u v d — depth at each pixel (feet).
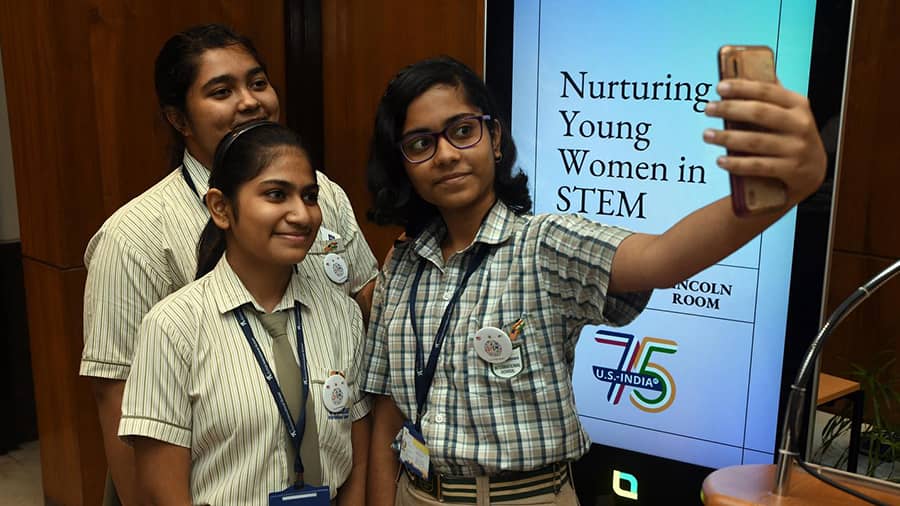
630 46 6.93
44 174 9.82
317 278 5.41
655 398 7.30
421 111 4.40
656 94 6.87
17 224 12.88
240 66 5.65
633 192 7.12
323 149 11.60
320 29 11.23
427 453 4.61
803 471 4.66
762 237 6.56
